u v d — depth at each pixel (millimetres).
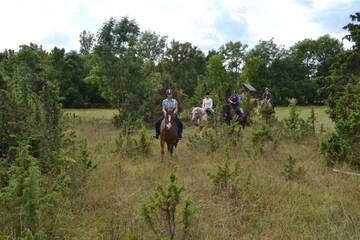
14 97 9656
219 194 8734
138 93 27578
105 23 28953
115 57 28219
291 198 8461
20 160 7355
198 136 16031
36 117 9266
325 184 9859
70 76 56094
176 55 45594
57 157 8805
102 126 25734
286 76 75438
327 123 25484
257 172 10688
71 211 7547
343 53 17891
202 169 11352
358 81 15414
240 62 82688
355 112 11922
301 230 6863
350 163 11695
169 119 13352
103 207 7895
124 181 9875
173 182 6059
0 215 6633
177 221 6789
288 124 17906
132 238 6461
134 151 14102
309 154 13664
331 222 7098
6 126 9086
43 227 6363
